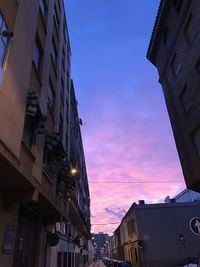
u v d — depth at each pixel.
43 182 11.42
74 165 29.83
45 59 14.14
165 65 21.84
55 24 19.17
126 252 44.72
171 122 21.11
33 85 11.39
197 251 30.23
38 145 10.84
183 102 19.06
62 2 23.84
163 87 22.61
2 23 7.53
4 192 8.86
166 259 30.02
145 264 29.88
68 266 23.70
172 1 19.98
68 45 28.14
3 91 7.11
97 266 64.12
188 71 17.84
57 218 14.58
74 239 27.59
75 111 34.19
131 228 37.62
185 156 18.72
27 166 8.81
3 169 7.60
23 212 11.14
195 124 17.03
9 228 8.96
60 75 20.45
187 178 18.48
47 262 14.64
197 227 19.47
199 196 38.69
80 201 36.91
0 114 6.81
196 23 16.69
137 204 33.34
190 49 17.52
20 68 8.63
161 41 22.64
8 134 7.24
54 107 17.09
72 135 29.42
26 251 11.41
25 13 9.64
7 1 7.88
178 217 32.06
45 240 14.29
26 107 9.27
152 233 31.36
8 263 8.77
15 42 8.36
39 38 13.18
